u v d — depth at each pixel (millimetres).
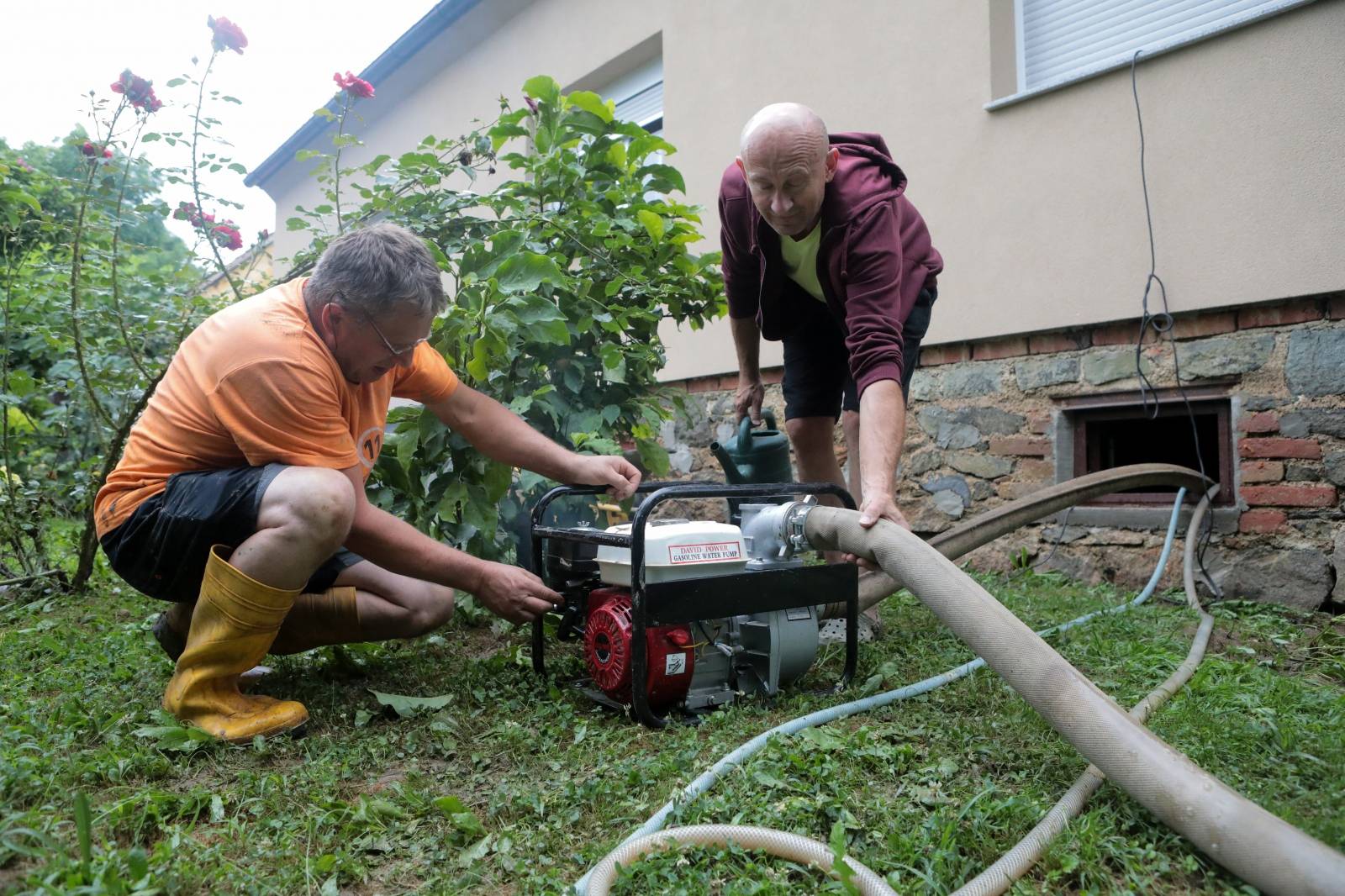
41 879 1281
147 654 2744
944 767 1753
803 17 4793
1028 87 4141
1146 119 3488
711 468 5348
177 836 1479
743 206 2861
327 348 2039
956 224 4125
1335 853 1216
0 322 4277
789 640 2203
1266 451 3297
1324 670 2520
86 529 3795
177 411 2084
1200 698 2072
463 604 3023
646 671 2039
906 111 4305
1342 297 3104
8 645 2926
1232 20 3223
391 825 1600
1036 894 1319
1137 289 3545
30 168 4188
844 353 3164
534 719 2141
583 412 3369
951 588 1879
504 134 3605
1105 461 4008
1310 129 3086
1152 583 3352
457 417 2477
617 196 3482
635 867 1373
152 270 5145
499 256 2980
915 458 4387
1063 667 1669
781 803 1601
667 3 5742
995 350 4070
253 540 1947
